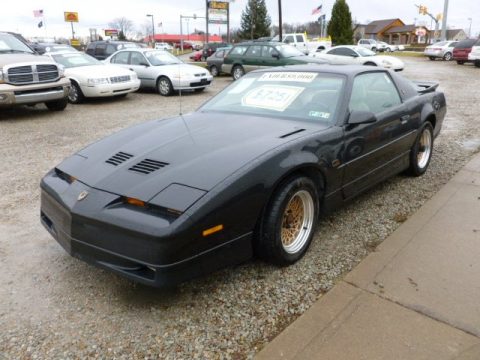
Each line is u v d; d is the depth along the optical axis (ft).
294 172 9.86
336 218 12.92
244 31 224.12
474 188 15.23
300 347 7.52
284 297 9.02
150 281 7.85
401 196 14.65
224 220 8.28
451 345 7.54
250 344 7.68
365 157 12.28
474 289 9.19
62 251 11.00
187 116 12.83
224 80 61.00
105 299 8.98
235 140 10.12
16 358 7.36
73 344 7.68
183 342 7.72
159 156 9.48
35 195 15.06
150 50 46.62
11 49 32.91
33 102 30.86
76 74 37.91
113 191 8.56
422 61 101.14
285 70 13.99
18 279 9.71
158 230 7.65
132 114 32.42
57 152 21.04
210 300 8.93
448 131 25.00
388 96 14.29
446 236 11.59
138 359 7.32
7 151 21.31
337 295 8.97
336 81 12.48
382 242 11.31
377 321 8.16
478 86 48.24
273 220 9.21
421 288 9.23
